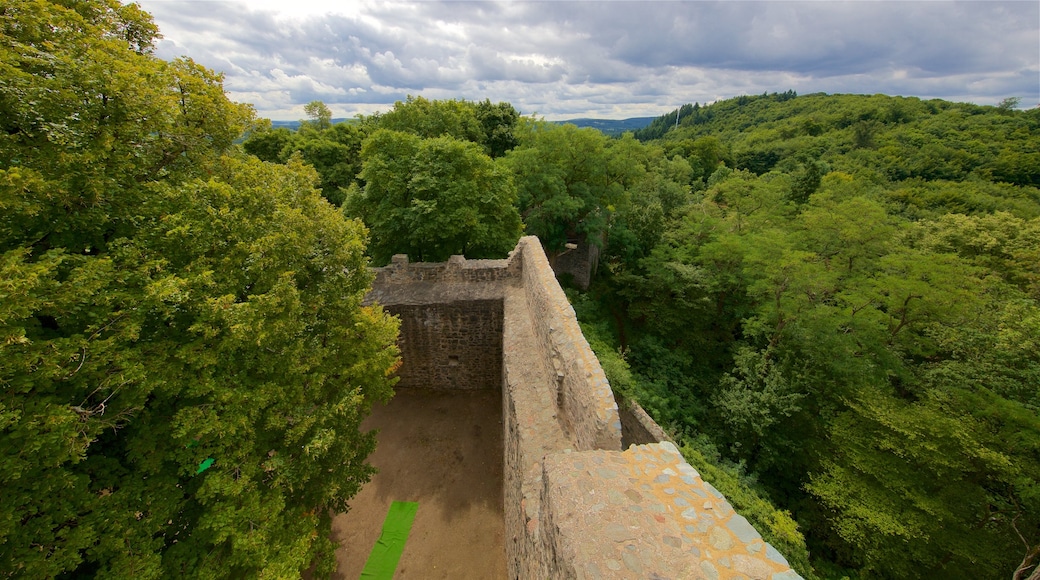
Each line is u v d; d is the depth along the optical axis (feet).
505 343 33.01
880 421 35.32
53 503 14.82
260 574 18.74
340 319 28.55
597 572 9.88
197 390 18.31
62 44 18.13
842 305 53.83
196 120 24.27
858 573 34.50
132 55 20.57
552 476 12.92
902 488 33.09
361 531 31.78
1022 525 30.22
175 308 18.49
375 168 52.95
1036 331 34.83
